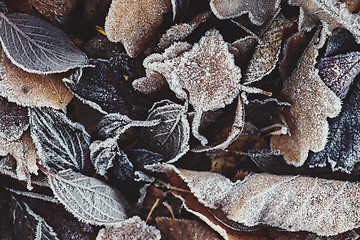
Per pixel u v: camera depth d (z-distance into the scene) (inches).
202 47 21.6
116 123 22.2
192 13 22.1
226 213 22.4
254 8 21.8
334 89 22.6
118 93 22.6
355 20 22.2
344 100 22.8
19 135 22.0
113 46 22.7
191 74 21.8
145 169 22.7
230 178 23.0
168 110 22.3
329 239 22.8
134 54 22.5
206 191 22.4
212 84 21.9
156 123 22.5
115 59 22.7
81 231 22.5
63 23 22.6
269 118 23.0
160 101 22.4
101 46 22.8
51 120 22.1
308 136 22.4
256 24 22.0
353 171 22.8
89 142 22.3
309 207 22.4
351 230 22.7
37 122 22.0
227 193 22.5
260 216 22.5
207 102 22.1
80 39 22.9
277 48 22.1
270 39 22.2
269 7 21.9
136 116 22.7
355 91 22.7
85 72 22.3
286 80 22.6
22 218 22.7
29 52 21.7
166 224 22.9
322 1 21.9
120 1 21.5
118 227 22.5
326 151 22.8
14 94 21.7
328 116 22.0
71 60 22.1
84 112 22.6
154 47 22.4
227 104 22.4
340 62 22.5
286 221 22.5
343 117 22.7
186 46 21.7
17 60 21.5
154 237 22.6
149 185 22.7
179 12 22.0
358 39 22.4
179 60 21.7
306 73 22.2
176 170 22.5
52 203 22.7
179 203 23.0
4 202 22.9
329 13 22.0
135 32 22.1
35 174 22.3
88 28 22.9
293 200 22.5
